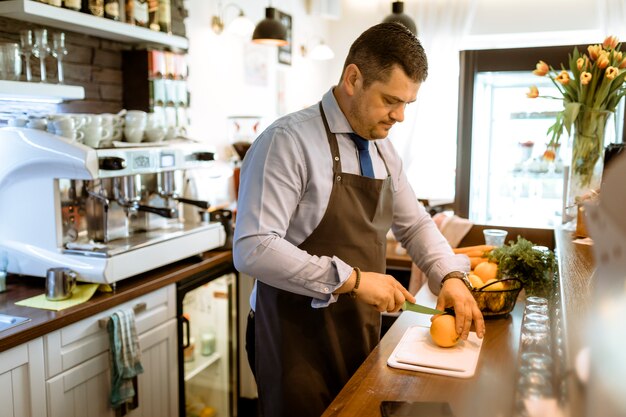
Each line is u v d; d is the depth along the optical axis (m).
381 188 1.65
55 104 2.58
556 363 1.04
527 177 4.86
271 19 3.40
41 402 1.91
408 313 1.82
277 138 1.57
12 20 2.37
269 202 1.52
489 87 4.86
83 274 2.16
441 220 2.78
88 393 2.10
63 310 2.00
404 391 1.23
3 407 1.79
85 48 2.71
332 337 1.67
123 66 2.95
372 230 1.66
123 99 2.97
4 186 2.24
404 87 1.50
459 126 4.84
